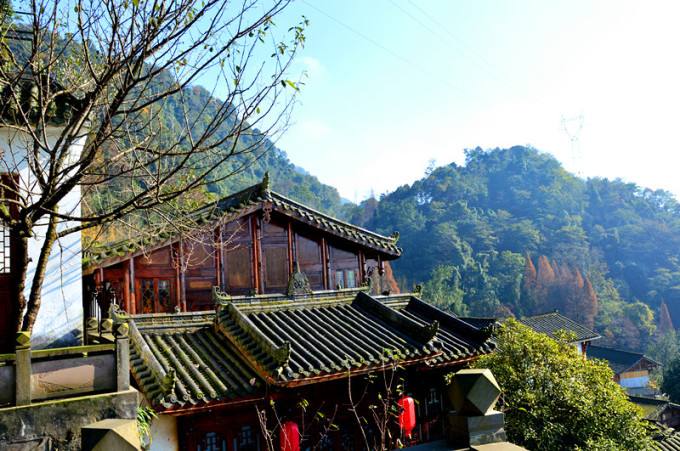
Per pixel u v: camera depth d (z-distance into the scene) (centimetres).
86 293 1234
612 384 1177
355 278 1455
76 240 860
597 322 6638
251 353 883
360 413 1003
